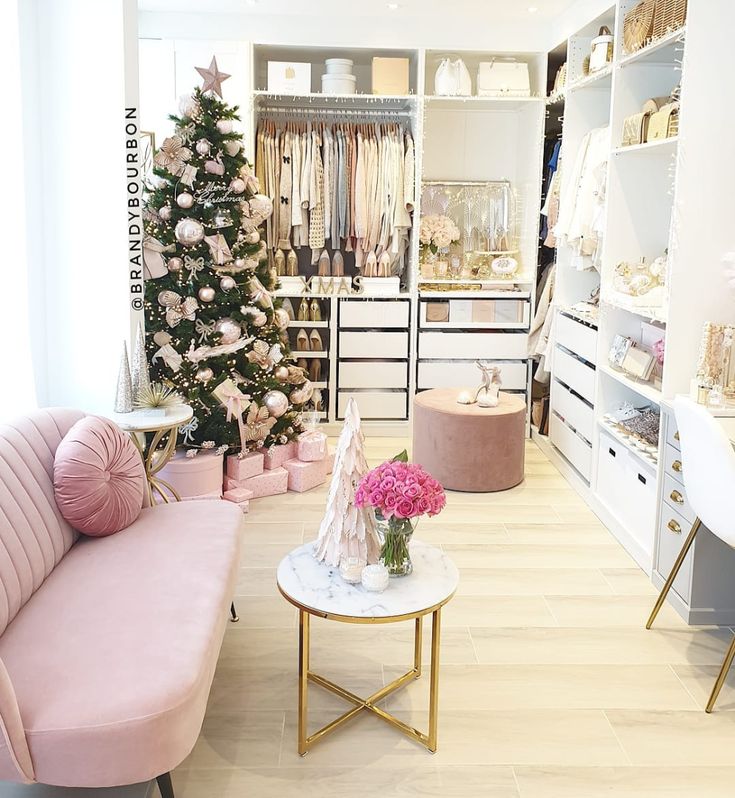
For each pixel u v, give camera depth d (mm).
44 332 3801
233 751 2393
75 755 1742
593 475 4410
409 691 2709
